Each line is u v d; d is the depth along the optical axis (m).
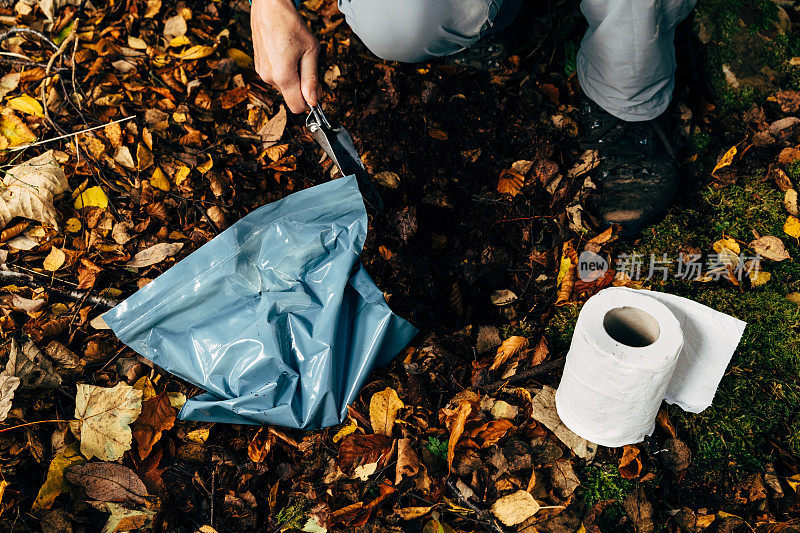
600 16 1.96
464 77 2.40
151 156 2.13
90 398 1.63
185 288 1.68
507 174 2.18
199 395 1.70
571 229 2.10
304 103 1.85
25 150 2.11
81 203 2.02
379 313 1.71
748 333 1.91
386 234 2.03
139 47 2.40
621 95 2.08
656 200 2.13
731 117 2.38
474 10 1.85
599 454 1.68
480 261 2.04
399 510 1.56
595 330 1.47
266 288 1.71
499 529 1.55
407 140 2.23
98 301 1.86
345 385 1.69
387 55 2.04
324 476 1.63
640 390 1.48
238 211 2.07
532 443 1.70
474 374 1.82
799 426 1.75
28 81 2.26
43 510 1.50
